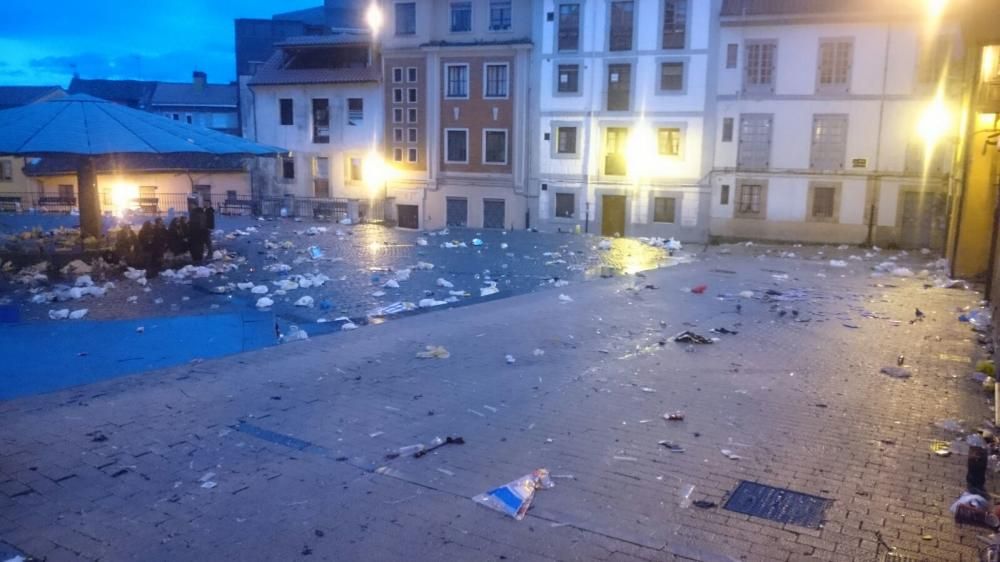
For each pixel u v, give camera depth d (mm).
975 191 18828
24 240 20797
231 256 21750
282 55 46625
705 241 35344
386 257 22609
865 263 24859
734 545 4883
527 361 9922
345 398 8133
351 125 43125
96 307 13938
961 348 10977
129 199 44688
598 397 8273
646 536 4996
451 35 39625
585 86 36969
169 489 5746
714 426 7297
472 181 40281
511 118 38812
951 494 5707
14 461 6266
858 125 32250
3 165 46156
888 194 32094
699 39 34344
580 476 6012
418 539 4965
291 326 12234
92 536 5000
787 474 6082
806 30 32438
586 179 37625
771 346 11023
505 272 19656
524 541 4934
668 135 35719
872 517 5305
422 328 11977
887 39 31250
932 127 30984
